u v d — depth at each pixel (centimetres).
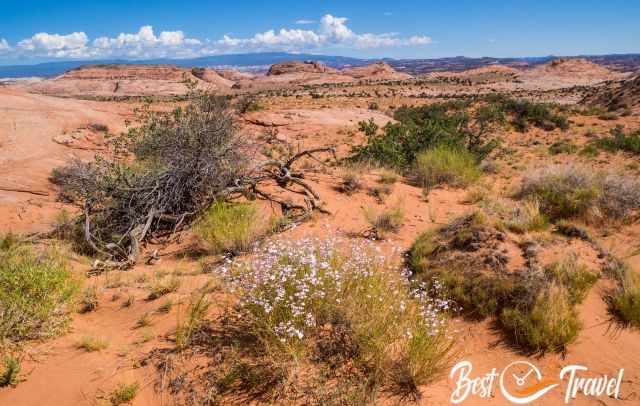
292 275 349
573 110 3269
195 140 808
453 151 1150
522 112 2867
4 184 1050
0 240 639
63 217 789
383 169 1102
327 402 283
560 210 718
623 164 1620
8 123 1497
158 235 750
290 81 17438
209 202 804
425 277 476
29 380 306
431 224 708
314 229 684
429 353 324
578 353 368
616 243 605
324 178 980
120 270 568
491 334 399
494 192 923
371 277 384
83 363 327
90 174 748
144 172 812
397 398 303
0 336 340
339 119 2825
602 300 434
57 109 1767
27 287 388
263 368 316
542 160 1814
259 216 709
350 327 351
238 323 375
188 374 311
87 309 429
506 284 425
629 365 352
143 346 349
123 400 287
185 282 474
